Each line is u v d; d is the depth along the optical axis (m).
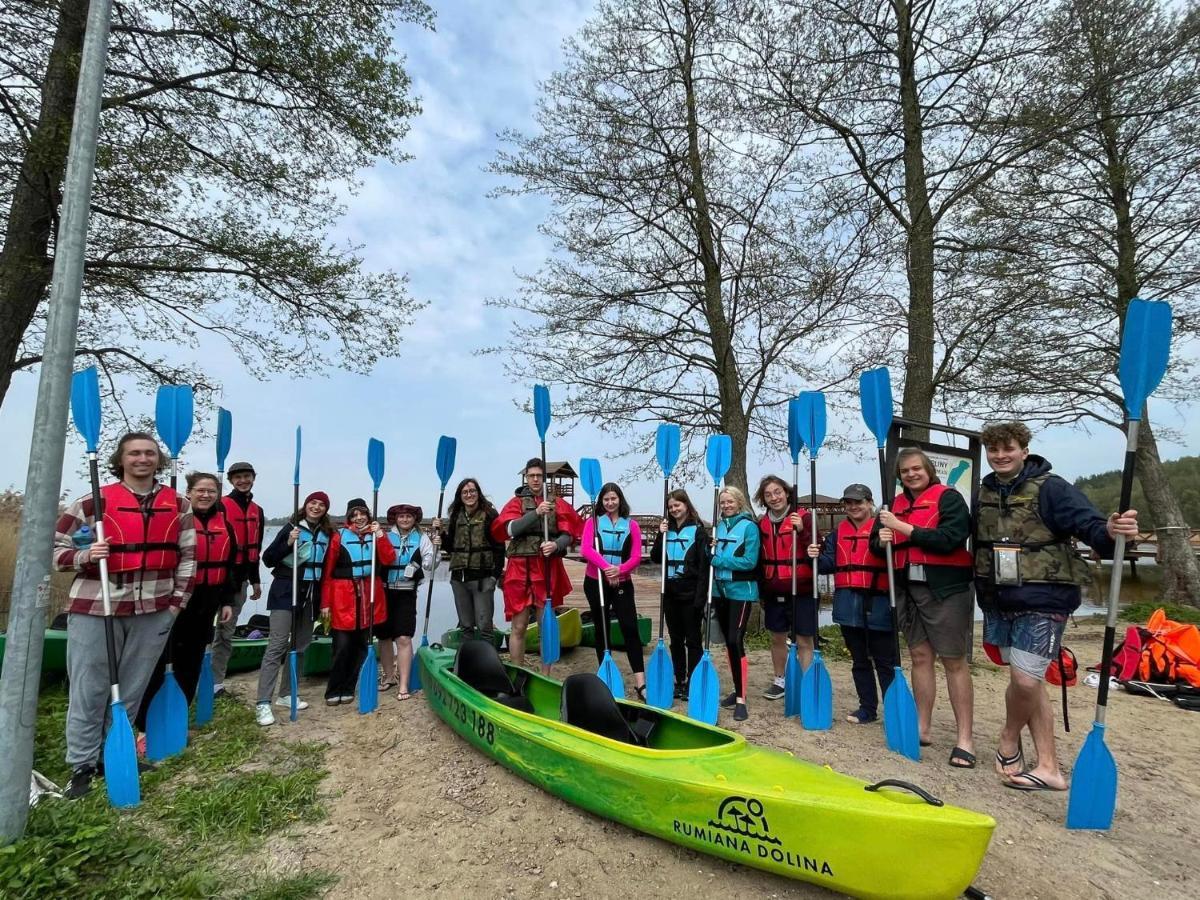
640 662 5.44
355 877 2.88
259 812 3.43
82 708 3.68
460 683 4.60
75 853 2.89
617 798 3.19
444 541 6.04
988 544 3.79
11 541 11.82
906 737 4.18
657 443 5.86
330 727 4.85
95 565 3.76
